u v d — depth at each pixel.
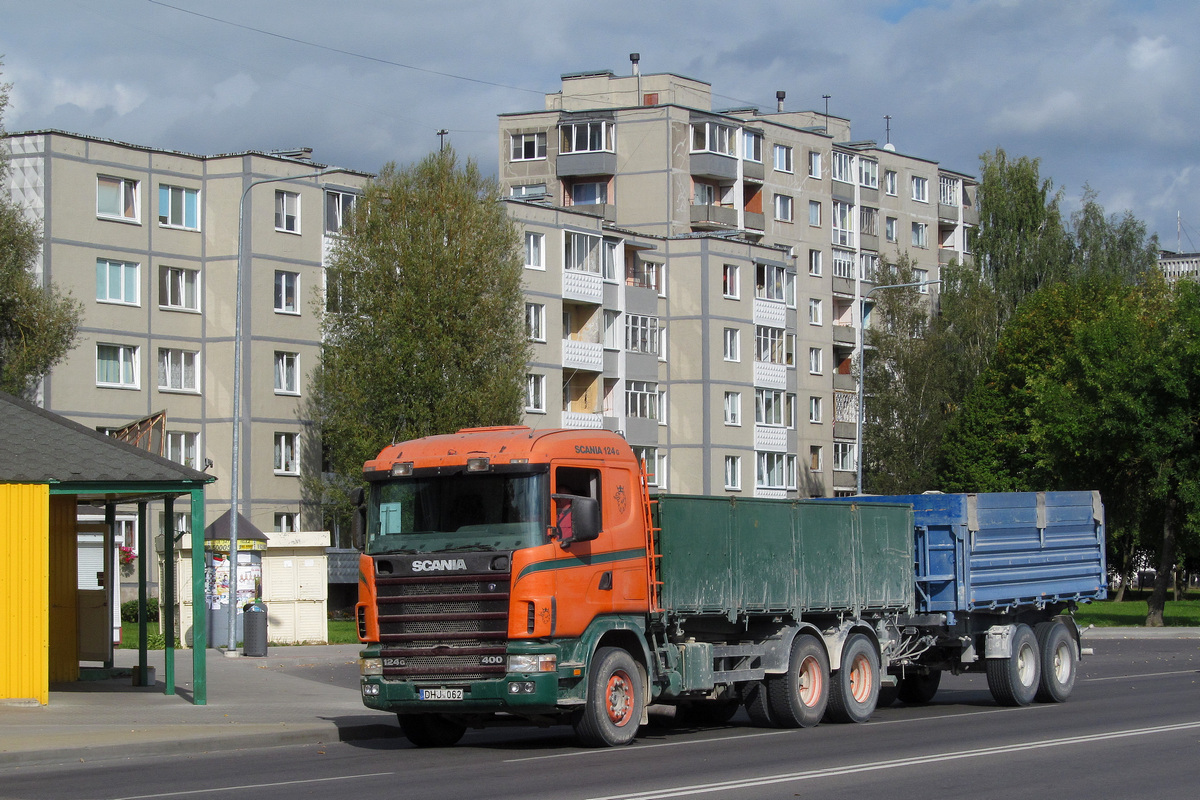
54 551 24.16
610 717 15.55
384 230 49.62
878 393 75.25
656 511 16.41
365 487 16.14
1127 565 74.38
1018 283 79.19
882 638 19.44
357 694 22.64
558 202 76.56
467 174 51.12
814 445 80.81
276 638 35.09
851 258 84.38
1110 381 46.22
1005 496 21.06
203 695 20.14
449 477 15.48
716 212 75.12
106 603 25.00
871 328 76.62
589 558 15.38
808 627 18.12
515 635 14.79
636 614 16.02
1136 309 60.16
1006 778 12.62
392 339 48.56
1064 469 48.88
